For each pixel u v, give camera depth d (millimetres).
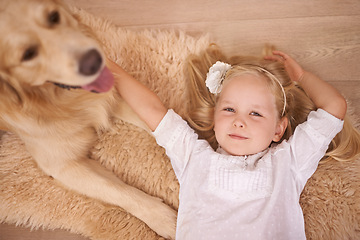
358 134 1335
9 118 1068
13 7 884
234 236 1092
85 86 1060
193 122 1400
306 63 1523
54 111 1139
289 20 1575
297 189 1176
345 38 1520
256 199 1124
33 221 1376
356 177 1279
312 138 1179
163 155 1367
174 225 1245
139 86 1305
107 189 1246
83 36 958
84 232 1340
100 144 1396
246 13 1613
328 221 1242
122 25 1697
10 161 1427
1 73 952
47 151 1217
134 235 1287
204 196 1161
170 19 1667
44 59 923
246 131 1129
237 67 1232
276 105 1201
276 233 1093
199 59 1475
